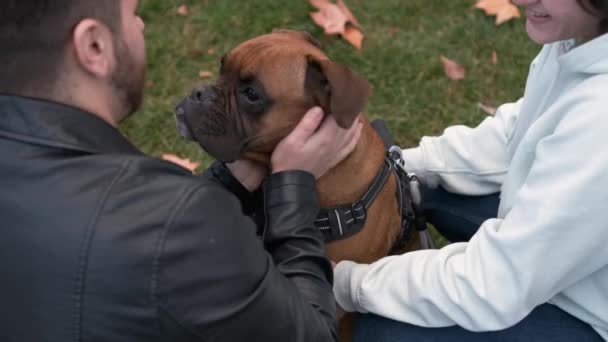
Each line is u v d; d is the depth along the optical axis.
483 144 2.89
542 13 2.02
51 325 1.46
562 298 2.29
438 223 3.08
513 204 2.18
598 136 1.84
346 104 2.19
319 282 1.97
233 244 1.55
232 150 2.36
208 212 1.53
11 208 1.47
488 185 2.93
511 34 4.70
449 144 2.98
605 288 2.14
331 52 4.53
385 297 2.33
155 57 4.45
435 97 4.33
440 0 4.85
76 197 1.46
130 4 1.70
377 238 2.62
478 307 2.09
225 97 2.35
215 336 1.53
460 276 2.12
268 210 2.12
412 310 2.28
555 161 1.92
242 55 2.34
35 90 1.54
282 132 2.34
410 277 2.28
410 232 2.93
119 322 1.45
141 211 1.47
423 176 3.09
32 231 1.45
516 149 2.46
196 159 3.97
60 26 1.50
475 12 4.82
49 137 1.50
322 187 2.44
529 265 1.97
